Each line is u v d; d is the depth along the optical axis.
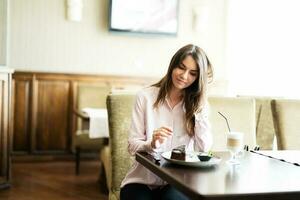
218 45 5.16
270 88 4.11
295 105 2.38
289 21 3.79
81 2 4.64
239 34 4.78
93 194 3.40
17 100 4.52
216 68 5.16
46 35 4.61
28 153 4.61
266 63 4.19
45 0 4.57
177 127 1.89
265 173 1.46
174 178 1.31
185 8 5.02
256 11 4.41
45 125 4.64
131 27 4.80
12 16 4.48
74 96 4.69
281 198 1.20
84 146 3.99
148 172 1.79
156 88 1.93
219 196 1.14
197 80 1.81
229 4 5.01
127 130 2.14
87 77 4.71
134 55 4.90
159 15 4.88
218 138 2.29
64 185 3.67
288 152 1.96
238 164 1.60
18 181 3.77
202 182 1.27
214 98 2.36
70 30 4.68
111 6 4.71
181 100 1.90
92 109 3.87
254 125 2.38
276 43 4.02
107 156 3.33
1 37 3.61
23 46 4.54
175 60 1.81
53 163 4.60
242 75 4.69
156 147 1.64
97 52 4.78
